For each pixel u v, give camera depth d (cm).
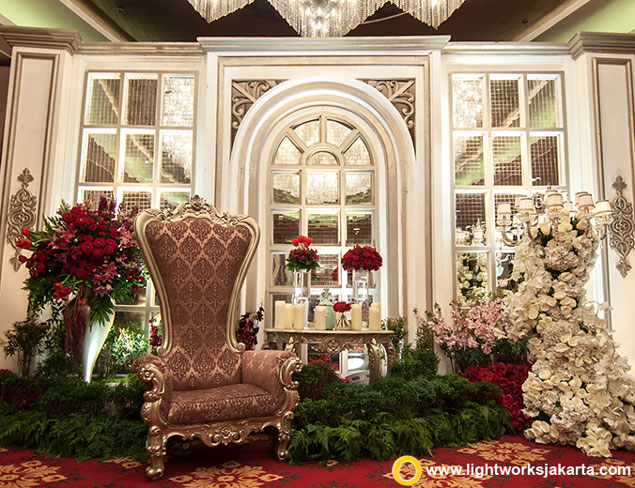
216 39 404
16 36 390
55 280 294
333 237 418
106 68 413
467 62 416
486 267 400
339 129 429
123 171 409
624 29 465
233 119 409
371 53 411
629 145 389
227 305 280
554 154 410
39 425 266
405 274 390
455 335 364
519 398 318
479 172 410
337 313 344
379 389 289
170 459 249
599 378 271
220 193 393
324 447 246
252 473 228
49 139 383
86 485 212
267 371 249
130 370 381
